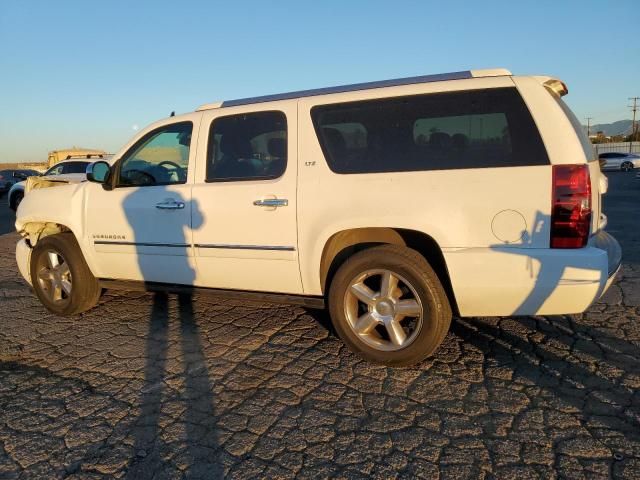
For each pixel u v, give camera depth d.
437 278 3.29
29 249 5.15
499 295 3.11
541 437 2.64
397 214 3.25
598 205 3.30
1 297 5.73
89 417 2.99
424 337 3.31
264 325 4.43
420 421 2.84
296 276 3.69
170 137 4.23
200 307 5.01
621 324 4.18
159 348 4.00
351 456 2.54
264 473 2.43
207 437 2.75
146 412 3.03
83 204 4.59
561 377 3.29
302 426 2.82
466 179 3.12
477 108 3.17
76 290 4.71
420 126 3.30
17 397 3.26
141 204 4.23
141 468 2.50
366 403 3.05
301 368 3.55
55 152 21.16
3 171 30.47
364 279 3.54
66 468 2.52
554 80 3.23
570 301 3.01
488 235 3.08
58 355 3.94
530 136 3.03
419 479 2.35
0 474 2.48
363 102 3.46
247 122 3.86
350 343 3.57
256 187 3.72
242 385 3.33
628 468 2.37
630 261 6.68
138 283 4.52
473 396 3.09
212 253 3.95
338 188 3.43
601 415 2.83
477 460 2.47
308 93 3.80
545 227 2.97
